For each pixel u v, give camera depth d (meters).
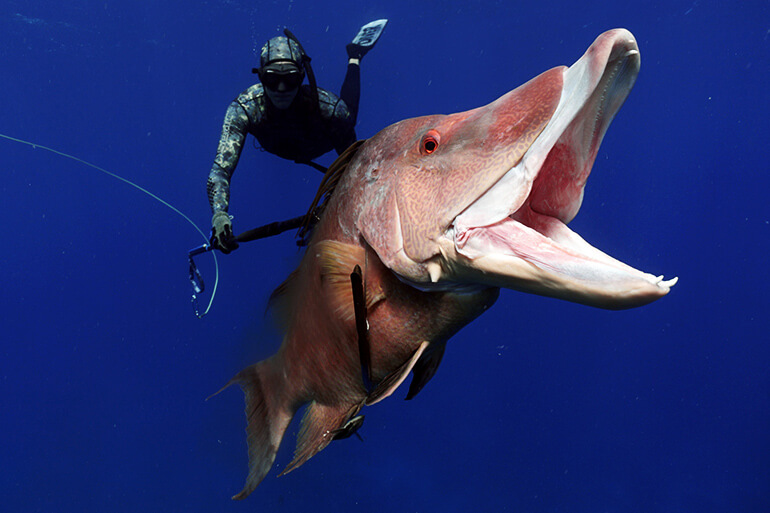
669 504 9.68
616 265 1.46
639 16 18.17
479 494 9.34
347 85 5.78
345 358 2.15
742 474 10.25
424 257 1.70
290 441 2.72
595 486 9.98
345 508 8.52
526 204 1.67
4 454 9.84
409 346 1.94
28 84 20.73
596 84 1.40
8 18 17.72
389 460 9.52
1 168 20.30
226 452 9.24
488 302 1.84
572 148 1.61
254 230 2.85
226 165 3.68
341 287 2.01
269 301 2.63
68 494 9.09
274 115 4.00
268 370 2.65
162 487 9.02
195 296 3.09
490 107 1.69
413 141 1.81
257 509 8.47
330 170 2.09
